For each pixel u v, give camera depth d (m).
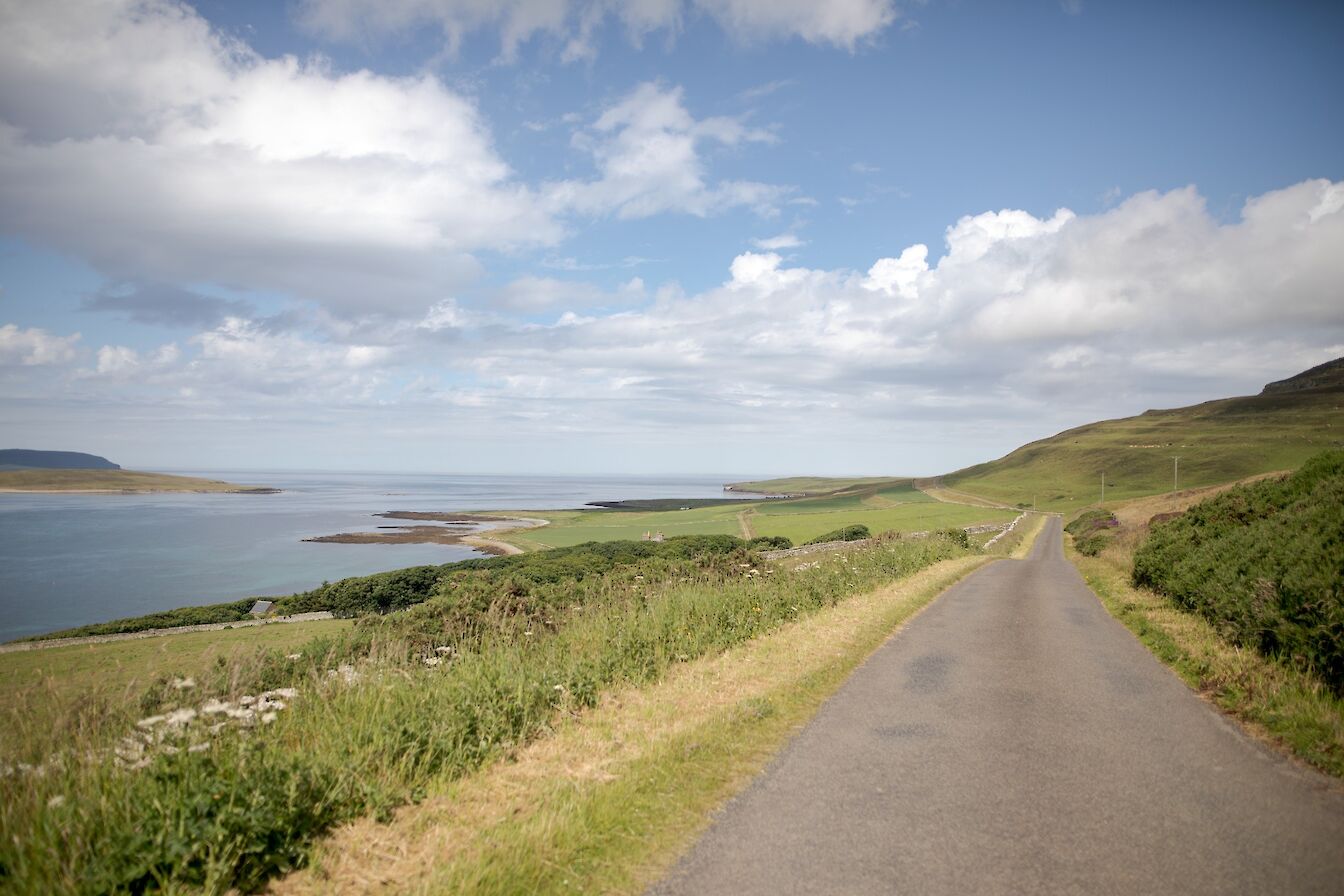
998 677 9.48
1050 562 35.62
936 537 38.09
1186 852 4.54
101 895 3.86
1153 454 192.50
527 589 15.62
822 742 6.73
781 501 191.62
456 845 4.73
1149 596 17.66
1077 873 4.27
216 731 5.50
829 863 4.40
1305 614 8.78
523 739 6.84
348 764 5.40
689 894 4.05
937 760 6.25
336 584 46.62
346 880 4.32
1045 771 6.00
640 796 5.42
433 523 148.75
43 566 82.25
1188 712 7.85
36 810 4.22
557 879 4.26
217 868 4.05
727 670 9.71
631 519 142.25
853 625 13.12
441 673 8.09
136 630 42.53
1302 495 16.19
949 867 4.34
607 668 9.24
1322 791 5.56
